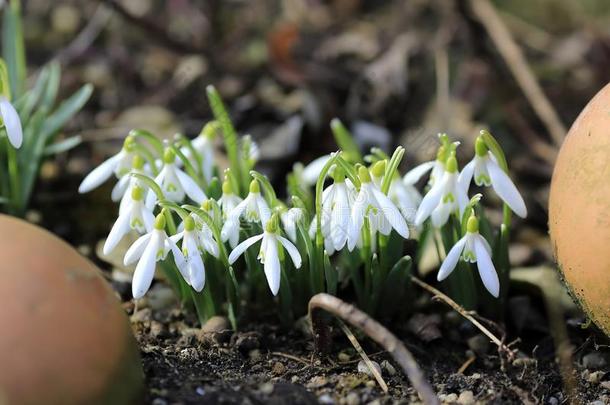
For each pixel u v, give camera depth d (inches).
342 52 36.7
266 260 25.6
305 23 38.4
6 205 29.4
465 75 36.2
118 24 37.2
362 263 28.1
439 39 36.6
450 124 34.6
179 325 28.0
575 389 26.9
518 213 26.3
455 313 28.2
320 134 34.2
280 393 25.6
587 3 41.0
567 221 25.5
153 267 25.5
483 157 26.2
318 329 26.5
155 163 27.5
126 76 35.9
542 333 28.5
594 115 25.5
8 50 30.4
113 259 29.2
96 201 31.5
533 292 28.9
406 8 38.7
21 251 23.7
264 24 38.0
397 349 24.8
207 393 25.4
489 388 26.6
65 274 23.8
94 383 23.3
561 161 26.0
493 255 27.4
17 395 22.8
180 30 37.6
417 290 28.7
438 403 24.4
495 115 35.4
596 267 25.0
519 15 40.5
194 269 25.8
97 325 23.6
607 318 25.3
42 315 23.2
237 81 35.8
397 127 35.1
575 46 37.9
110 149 32.9
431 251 28.9
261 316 28.1
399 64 36.0
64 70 35.8
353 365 26.8
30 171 29.3
